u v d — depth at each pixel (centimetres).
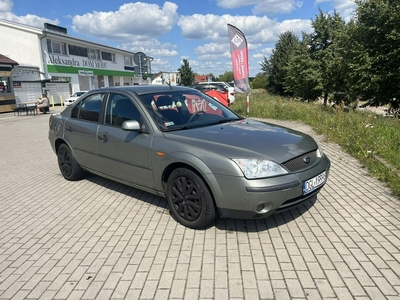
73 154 540
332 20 2653
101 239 355
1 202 486
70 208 449
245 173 317
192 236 350
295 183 325
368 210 398
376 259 296
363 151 625
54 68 3105
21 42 2919
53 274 294
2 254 332
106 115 473
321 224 366
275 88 4247
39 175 631
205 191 340
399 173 499
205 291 262
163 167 377
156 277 282
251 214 321
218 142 353
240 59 1394
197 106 469
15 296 266
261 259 302
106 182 560
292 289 260
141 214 416
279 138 376
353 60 1862
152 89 471
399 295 249
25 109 2128
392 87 1767
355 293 252
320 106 1697
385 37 1695
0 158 818
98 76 4025
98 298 259
